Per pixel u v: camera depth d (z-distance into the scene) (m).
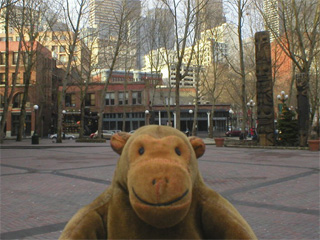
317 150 19.05
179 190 1.26
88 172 10.44
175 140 1.46
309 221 4.91
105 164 12.71
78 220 1.52
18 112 48.06
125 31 31.39
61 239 1.47
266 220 4.98
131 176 1.34
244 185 7.97
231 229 1.42
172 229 1.41
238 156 16.09
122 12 28.22
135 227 1.42
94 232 1.51
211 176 9.45
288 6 21.92
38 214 5.41
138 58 50.53
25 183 8.50
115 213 1.48
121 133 1.71
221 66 42.19
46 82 46.41
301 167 11.49
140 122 50.88
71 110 51.91
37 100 44.75
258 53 22.33
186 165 1.40
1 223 4.91
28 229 4.62
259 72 22.39
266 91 22.05
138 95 51.28
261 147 21.61
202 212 1.49
